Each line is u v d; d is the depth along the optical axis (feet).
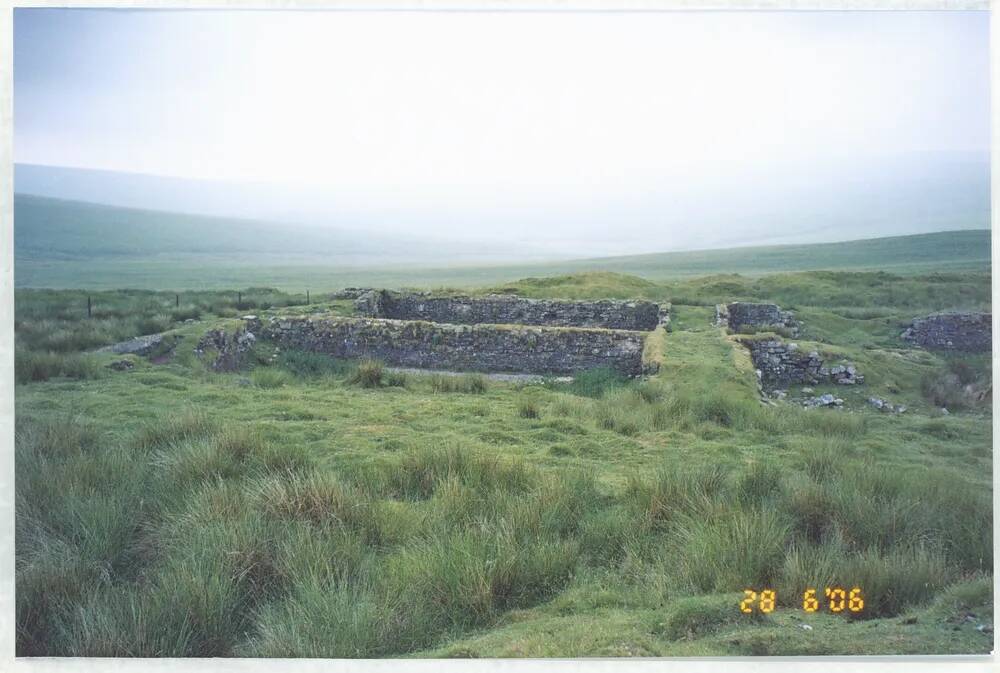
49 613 19.33
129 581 20.88
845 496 25.61
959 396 54.44
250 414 39.04
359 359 66.80
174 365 52.34
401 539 23.39
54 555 20.58
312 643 17.89
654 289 122.31
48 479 24.62
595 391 55.42
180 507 23.86
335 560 20.84
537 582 21.12
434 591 20.15
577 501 26.05
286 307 83.71
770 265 253.44
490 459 29.58
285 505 23.63
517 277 240.53
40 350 52.13
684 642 18.25
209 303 88.53
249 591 20.22
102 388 43.27
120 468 26.40
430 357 65.41
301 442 34.04
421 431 37.50
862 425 42.45
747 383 50.08
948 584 21.36
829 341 78.13
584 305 83.25
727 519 23.65
